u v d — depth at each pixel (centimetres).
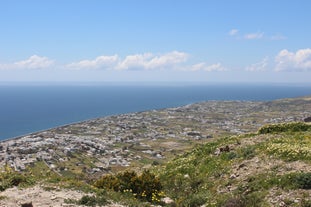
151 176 2198
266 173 1975
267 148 2342
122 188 2103
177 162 2847
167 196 2223
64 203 1630
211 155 2684
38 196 1741
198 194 2073
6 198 1684
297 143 2475
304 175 1723
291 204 1581
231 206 1717
